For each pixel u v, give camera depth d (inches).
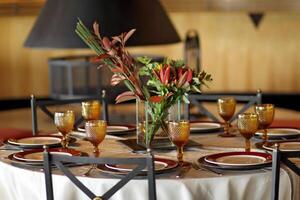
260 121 117.3
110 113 241.8
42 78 281.3
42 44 188.1
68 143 121.6
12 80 280.8
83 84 222.8
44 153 94.6
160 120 113.5
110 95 216.4
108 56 109.3
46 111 143.6
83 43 184.1
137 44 183.9
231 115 125.6
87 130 110.2
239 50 277.7
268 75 277.9
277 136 120.7
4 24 276.7
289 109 274.8
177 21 276.4
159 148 114.9
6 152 118.7
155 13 189.5
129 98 111.4
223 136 125.9
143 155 112.2
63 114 116.0
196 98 149.0
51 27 187.6
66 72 225.3
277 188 94.3
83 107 127.8
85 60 252.2
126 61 109.5
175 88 109.2
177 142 105.2
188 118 148.9
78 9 186.1
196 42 236.1
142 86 110.7
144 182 97.1
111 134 129.6
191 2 265.0
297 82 276.1
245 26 275.6
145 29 185.6
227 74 279.9
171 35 191.0
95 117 127.9
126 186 97.4
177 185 96.4
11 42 278.4
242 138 124.0
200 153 114.3
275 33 274.4
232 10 264.2
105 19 184.1
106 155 112.7
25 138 125.6
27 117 255.6
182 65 109.7
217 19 275.9
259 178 98.9
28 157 110.1
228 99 125.7
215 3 263.9
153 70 108.9
